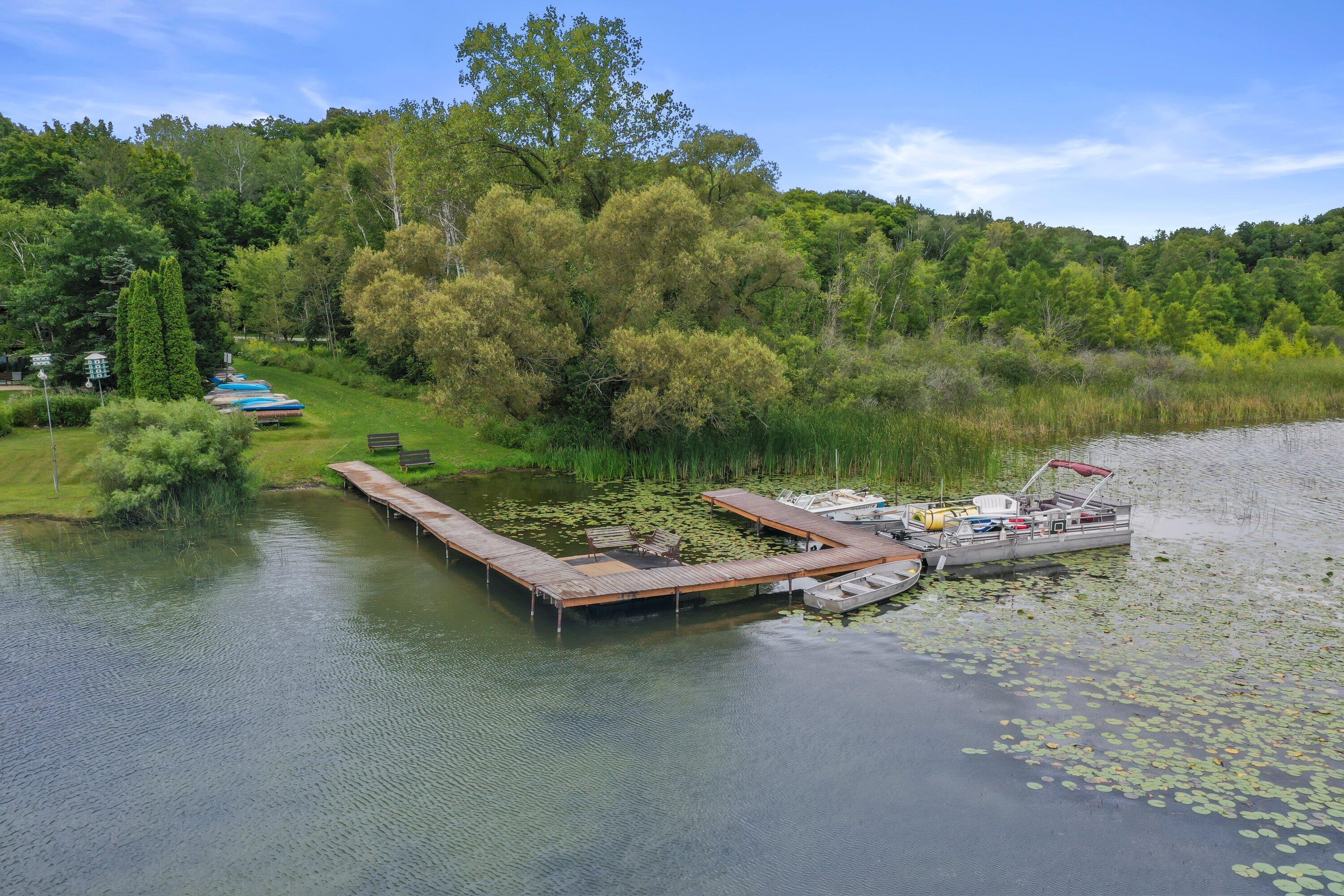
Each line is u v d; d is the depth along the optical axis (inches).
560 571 623.2
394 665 495.5
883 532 775.7
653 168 1467.8
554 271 1163.3
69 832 332.8
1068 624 561.6
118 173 1854.1
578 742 404.5
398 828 335.3
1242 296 3127.5
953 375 1583.4
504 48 1344.7
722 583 600.7
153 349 1259.2
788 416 1235.2
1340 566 693.3
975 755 390.9
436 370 1057.5
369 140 2118.6
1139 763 382.0
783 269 1374.3
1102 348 2404.0
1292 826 333.4
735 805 351.3
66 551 739.4
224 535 797.9
